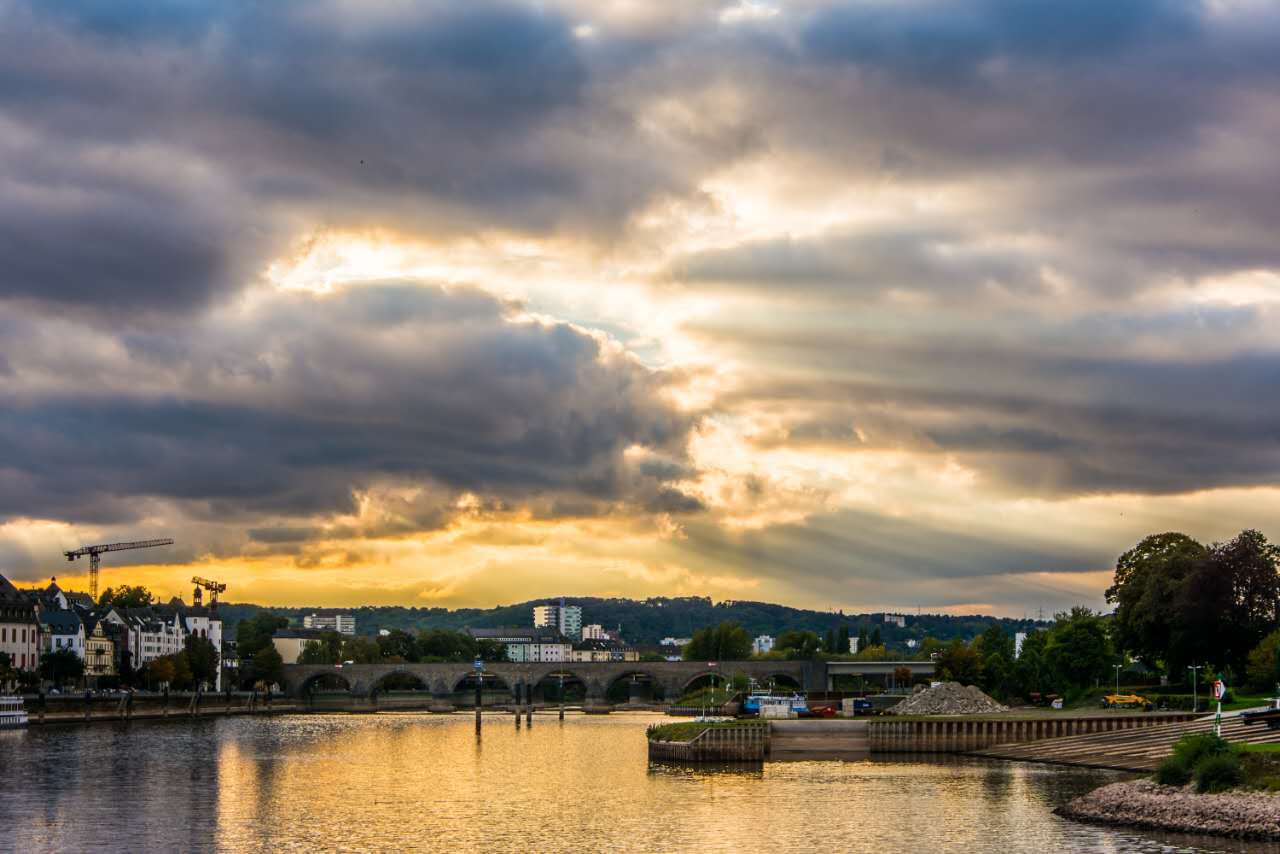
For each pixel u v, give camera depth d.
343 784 172.25
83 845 122.19
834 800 149.88
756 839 123.56
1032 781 168.25
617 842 122.88
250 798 156.12
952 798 150.75
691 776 179.75
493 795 158.75
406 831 130.00
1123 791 137.25
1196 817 124.81
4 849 120.06
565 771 189.75
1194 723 191.75
